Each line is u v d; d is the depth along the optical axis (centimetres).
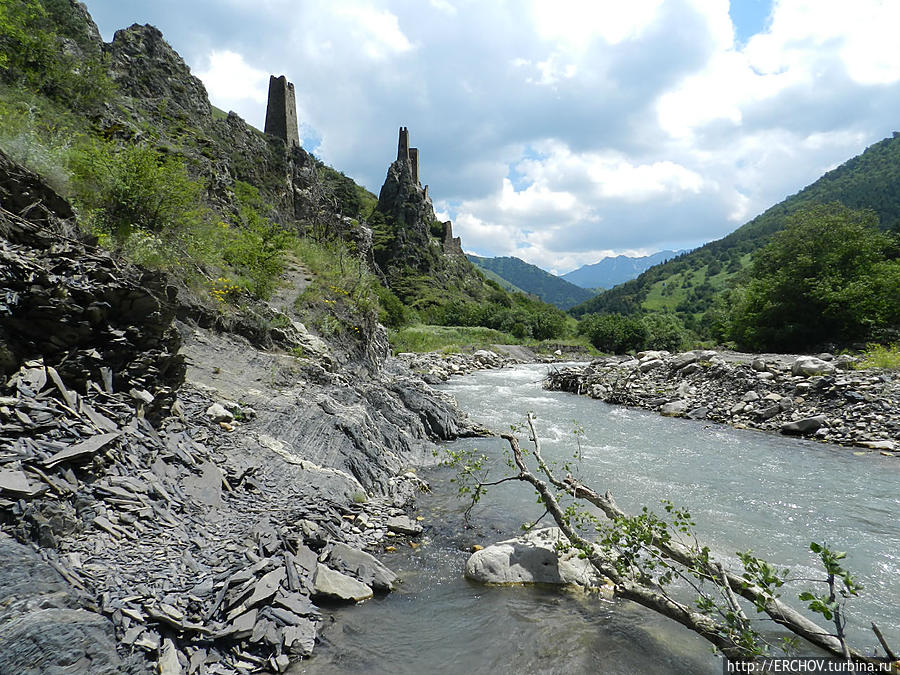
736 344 4016
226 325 1147
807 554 688
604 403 2173
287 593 455
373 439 1032
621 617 503
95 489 436
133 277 628
